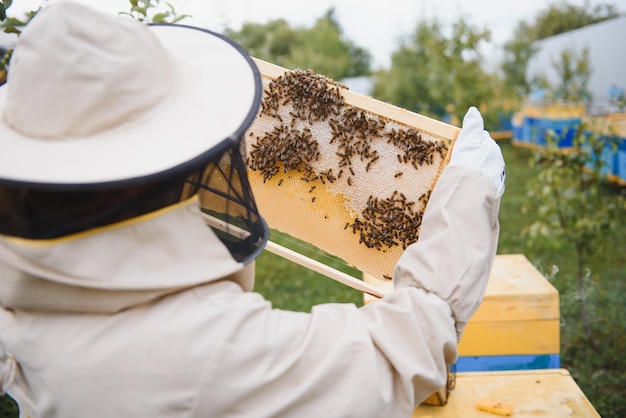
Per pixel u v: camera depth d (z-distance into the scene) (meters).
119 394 0.98
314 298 4.76
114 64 0.95
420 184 1.75
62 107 0.93
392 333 1.07
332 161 1.86
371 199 1.80
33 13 2.29
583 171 5.02
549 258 5.21
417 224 1.75
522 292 2.54
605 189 6.75
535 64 11.44
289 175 1.91
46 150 0.94
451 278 1.11
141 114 0.98
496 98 10.02
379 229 1.80
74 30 0.93
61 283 0.96
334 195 1.86
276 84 1.89
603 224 4.39
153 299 1.01
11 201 0.89
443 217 1.18
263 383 0.98
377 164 1.81
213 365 0.97
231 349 0.98
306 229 1.91
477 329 2.58
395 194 1.78
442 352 1.06
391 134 1.77
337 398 1.00
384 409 1.01
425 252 1.15
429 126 1.72
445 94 8.94
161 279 0.96
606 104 9.33
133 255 0.95
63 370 1.00
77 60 0.92
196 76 1.10
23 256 0.90
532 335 2.56
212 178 1.15
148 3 2.35
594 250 4.36
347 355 1.02
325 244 1.89
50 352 1.02
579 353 3.73
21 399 1.14
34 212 0.90
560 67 9.55
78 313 1.03
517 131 10.75
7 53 2.26
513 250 5.46
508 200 7.26
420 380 1.04
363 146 1.81
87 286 0.92
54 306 1.00
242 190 1.16
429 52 8.81
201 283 1.03
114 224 0.93
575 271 4.86
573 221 4.40
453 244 1.13
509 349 2.58
